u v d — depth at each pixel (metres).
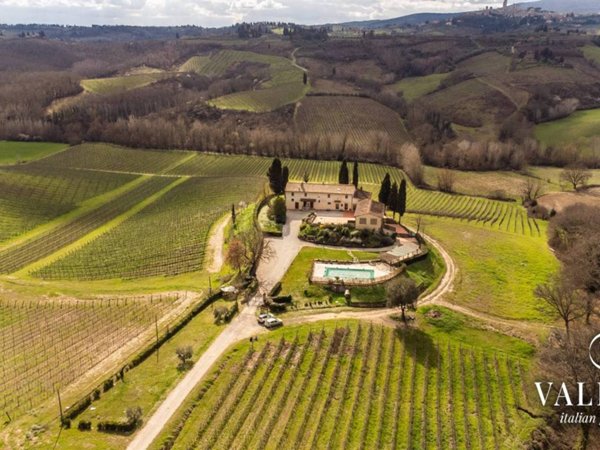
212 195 153.88
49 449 46.47
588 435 54.75
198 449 47.59
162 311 77.19
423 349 67.31
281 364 61.03
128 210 150.75
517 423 56.88
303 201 115.12
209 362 60.66
